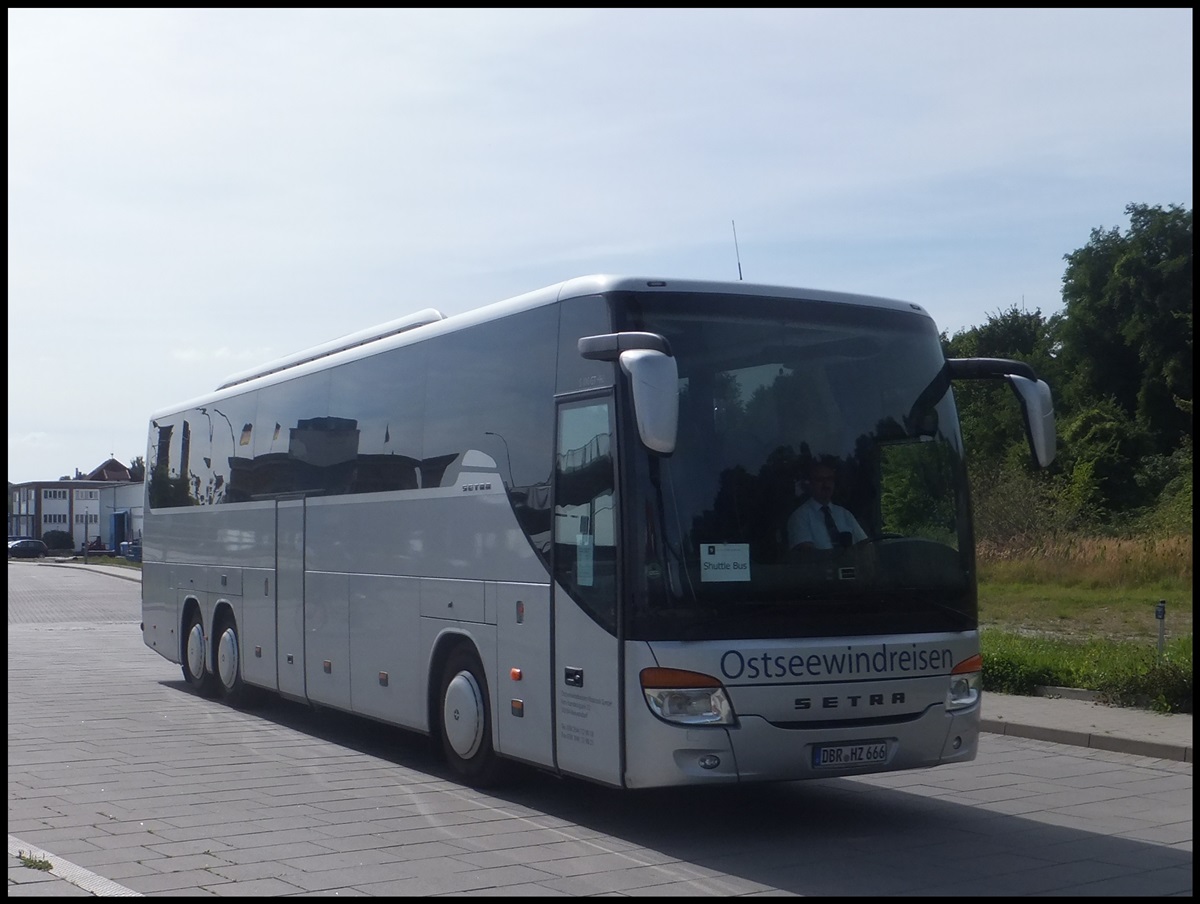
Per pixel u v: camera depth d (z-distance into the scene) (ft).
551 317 29.53
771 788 33.06
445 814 29.40
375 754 38.37
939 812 30.04
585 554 27.43
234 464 49.73
